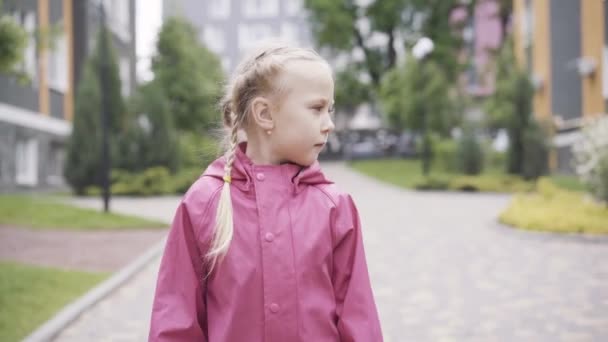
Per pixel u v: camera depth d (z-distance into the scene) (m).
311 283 1.69
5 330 4.52
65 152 19.47
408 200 17.88
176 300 1.72
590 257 7.79
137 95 22.58
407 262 7.65
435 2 39.00
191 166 25.23
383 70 40.38
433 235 10.06
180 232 1.76
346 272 1.78
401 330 4.79
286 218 1.71
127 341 4.54
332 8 38.69
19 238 9.34
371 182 26.20
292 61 1.71
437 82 27.77
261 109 1.73
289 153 1.75
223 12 56.84
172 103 25.48
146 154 21.39
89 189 19.52
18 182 18.47
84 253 8.21
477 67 43.72
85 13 23.30
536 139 22.44
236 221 1.72
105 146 12.66
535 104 25.56
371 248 8.77
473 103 29.09
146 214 13.70
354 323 1.72
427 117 27.48
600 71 20.45
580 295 5.77
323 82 1.73
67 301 5.54
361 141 44.66
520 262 7.55
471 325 4.88
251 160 1.80
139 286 6.43
